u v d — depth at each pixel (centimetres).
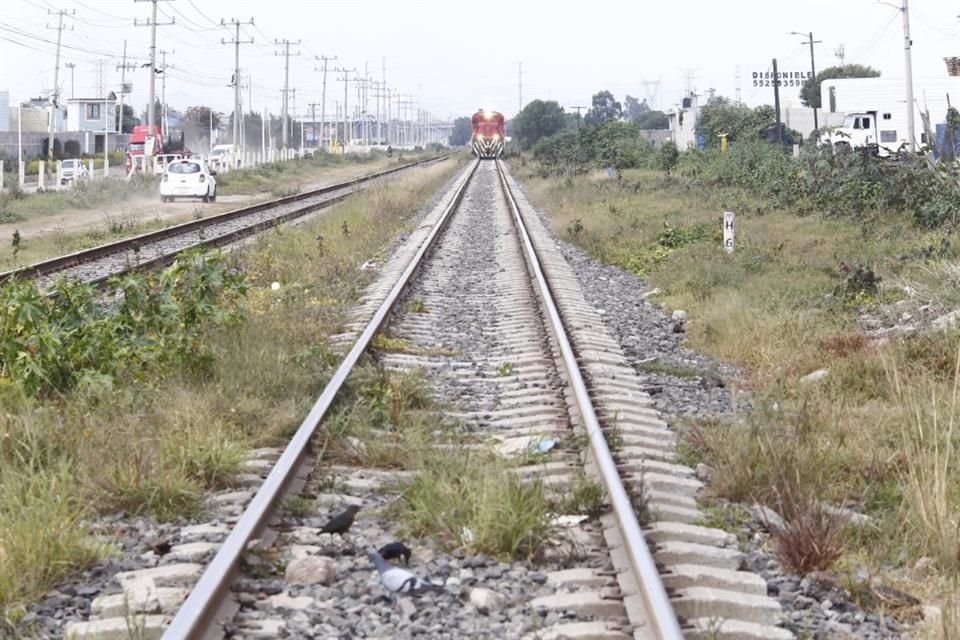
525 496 1197
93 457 1376
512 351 2273
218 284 2094
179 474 1325
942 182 4416
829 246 3862
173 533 1188
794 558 1128
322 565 1063
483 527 1145
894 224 4288
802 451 1424
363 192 7362
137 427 1500
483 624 966
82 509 1232
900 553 1181
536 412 1731
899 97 12825
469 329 2562
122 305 1944
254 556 1085
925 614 1014
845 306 2688
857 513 1301
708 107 14200
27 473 1302
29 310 1734
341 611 993
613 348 2327
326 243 4212
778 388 1872
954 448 1486
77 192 7588
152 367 1811
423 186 8938
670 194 6906
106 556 1118
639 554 1019
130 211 6750
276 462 1386
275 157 15212
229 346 1992
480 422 1702
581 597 1007
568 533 1171
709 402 1903
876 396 1864
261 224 5106
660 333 2614
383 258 4006
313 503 1273
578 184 8562
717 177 7719
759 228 4506
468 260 3997
